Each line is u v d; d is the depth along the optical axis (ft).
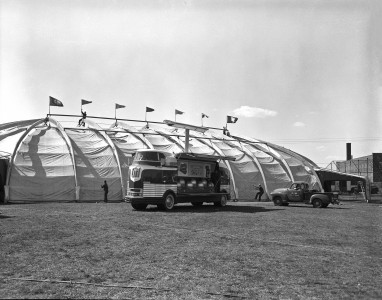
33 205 100.83
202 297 25.72
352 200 164.96
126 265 33.86
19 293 25.16
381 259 38.52
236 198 148.05
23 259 34.99
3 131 138.72
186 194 96.89
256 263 35.86
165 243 45.01
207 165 104.83
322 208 112.16
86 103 147.23
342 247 44.78
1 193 118.62
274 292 27.17
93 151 134.92
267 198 152.97
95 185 127.13
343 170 233.96
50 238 45.78
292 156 175.42
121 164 132.77
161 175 91.91
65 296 24.88
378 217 80.48
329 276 31.71
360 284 29.48
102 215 74.69
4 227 53.67
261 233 54.80
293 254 40.29
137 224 61.52
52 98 144.77
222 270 32.96
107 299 24.64
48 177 122.93
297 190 120.16
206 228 59.00
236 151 164.76
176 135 160.04
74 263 33.99
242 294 26.58
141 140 148.87
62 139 135.74
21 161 123.03
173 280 29.58
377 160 179.63
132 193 88.89
